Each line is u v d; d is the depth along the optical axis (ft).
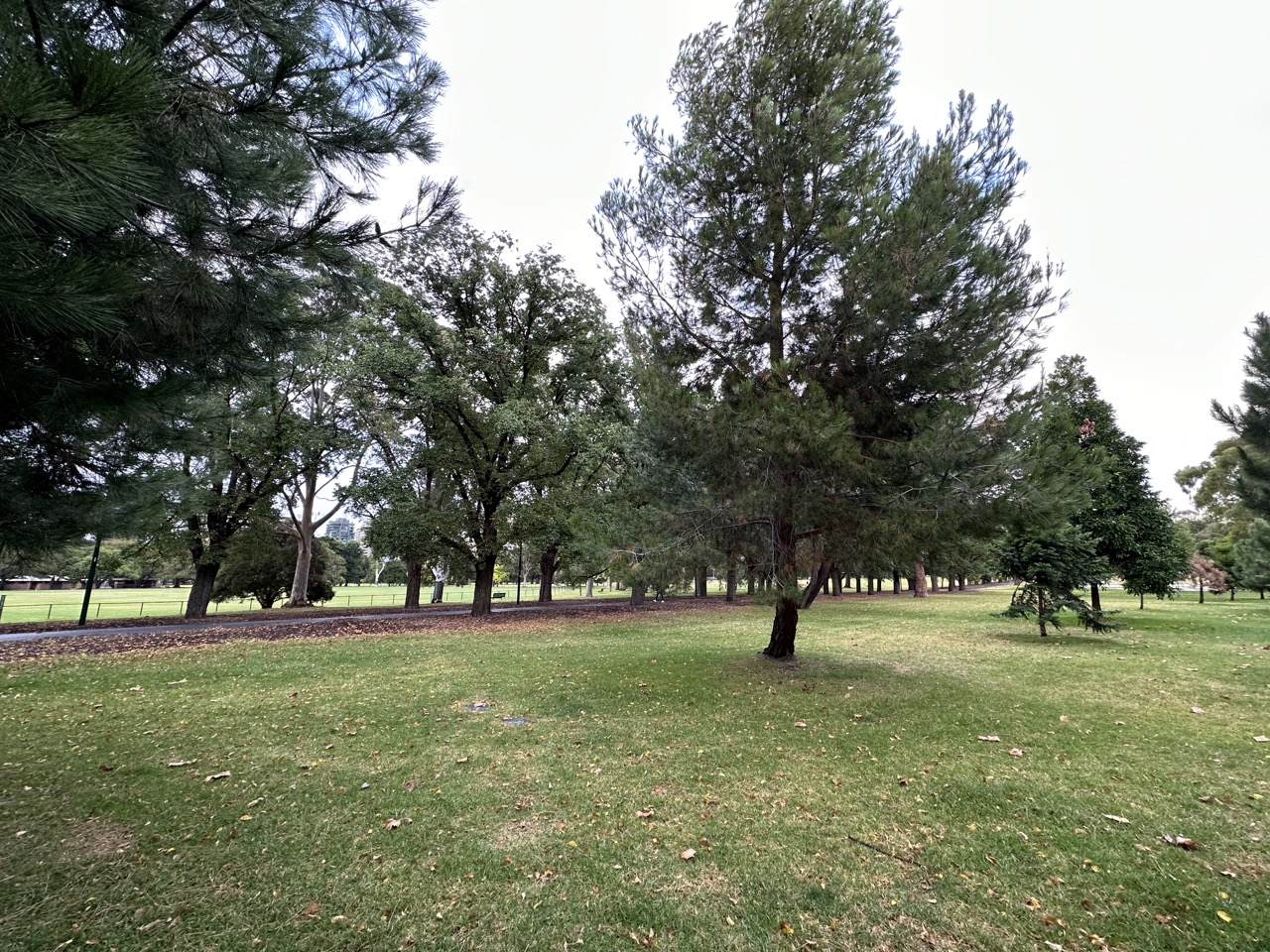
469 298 65.51
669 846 12.06
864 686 27.04
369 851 11.83
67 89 6.38
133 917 9.50
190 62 10.79
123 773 16.12
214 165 11.00
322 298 14.20
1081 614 43.80
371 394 63.46
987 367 23.29
